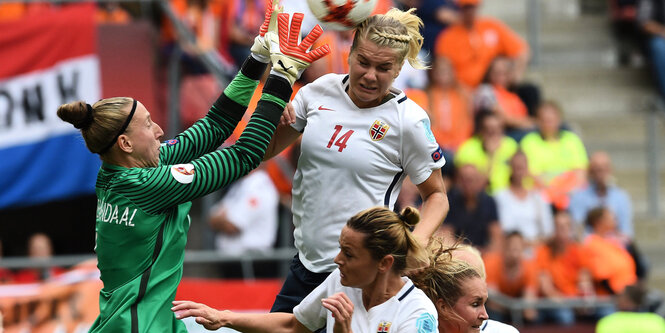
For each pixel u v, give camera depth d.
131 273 11.95
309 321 12.61
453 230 29.03
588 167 33.41
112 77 28.58
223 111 13.31
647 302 27.53
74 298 24.86
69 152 28.53
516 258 28.34
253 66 13.12
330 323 12.27
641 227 37.25
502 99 34.94
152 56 28.72
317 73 28.00
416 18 12.73
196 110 29.31
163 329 12.02
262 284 25.89
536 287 28.89
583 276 29.52
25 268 27.30
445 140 33.06
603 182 32.97
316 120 13.18
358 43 12.40
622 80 41.56
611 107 41.34
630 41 42.62
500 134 32.62
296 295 13.57
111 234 11.91
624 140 40.19
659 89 41.12
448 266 13.09
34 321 24.62
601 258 29.83
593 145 39.62
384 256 11.53
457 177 29.72
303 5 26.33
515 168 30.59
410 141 12.90
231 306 25.73
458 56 35.84
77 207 31.05
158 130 12.41
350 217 12.66
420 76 33.25
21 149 28.30
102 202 12.11
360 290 12.22
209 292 25.70
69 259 26.58
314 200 13.16
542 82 41.22
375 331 11.94
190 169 11.91
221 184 12.06
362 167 12.91
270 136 12.31
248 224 27.83
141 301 11.91
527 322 28.34
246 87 13.26
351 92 13.06
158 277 12.05
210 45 31.14
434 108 33.06
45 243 28.42
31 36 28.42
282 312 13.55
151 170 11.84
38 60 28.42
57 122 28.45
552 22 43.28
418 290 12.20
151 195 11.75
